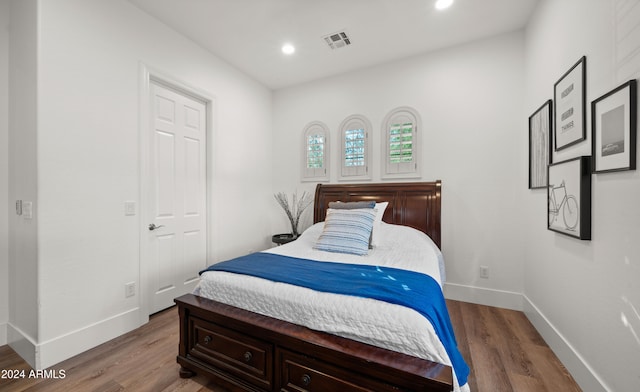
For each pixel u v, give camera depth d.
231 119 3.25
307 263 1.85
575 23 1.64
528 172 2.43
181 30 2.59
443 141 2.91
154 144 2.45
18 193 1.82
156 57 2.40
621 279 1.22
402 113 3.11
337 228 2.33
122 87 2.14
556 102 1.87
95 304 1.95
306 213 3.72
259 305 1.48
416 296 1.26
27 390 1.50
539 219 2.19
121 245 2.12
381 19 2.43
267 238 3.88
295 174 3.80
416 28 2.56
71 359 1.78
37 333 1.68
